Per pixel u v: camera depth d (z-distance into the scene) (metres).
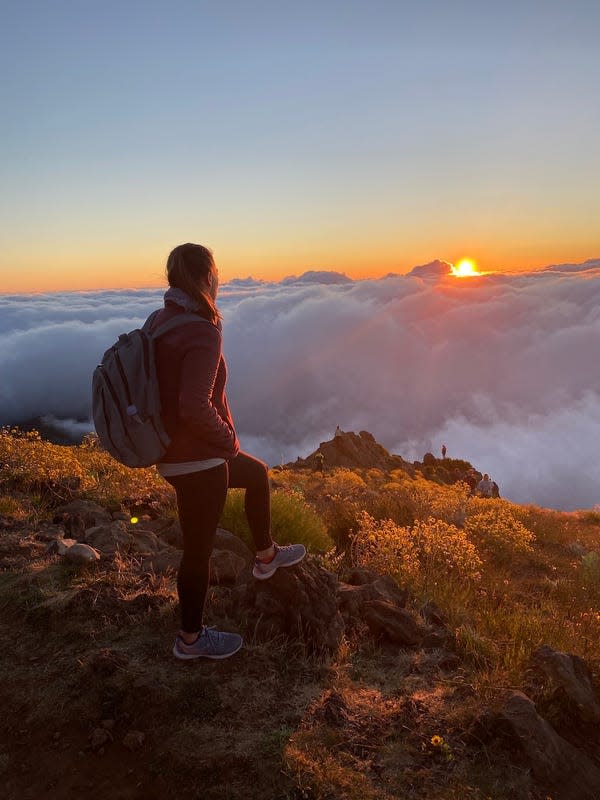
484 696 3.01
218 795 2.39
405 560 5.36
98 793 2.47
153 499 6.45
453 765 2.59
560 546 11.33
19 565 4.21
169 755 2.60
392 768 2.56
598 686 3.41
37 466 6.41
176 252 2.56
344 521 7.57
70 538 4.98
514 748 2.70
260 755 2.57
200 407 2.39
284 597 3.46
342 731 2.75
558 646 3.83
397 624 3.72
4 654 3.29
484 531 9.11
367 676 3.27
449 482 40.53
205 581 2.91
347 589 4.07
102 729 2.74
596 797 2.57
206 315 2.55
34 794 2.47
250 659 3.19
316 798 2.36
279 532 5.55
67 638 3.36
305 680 3.12
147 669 3.07
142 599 3.62
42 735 2.75
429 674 3.30
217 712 2.83
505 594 5.95
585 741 2.95
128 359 2.44
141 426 2.40
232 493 5.55
